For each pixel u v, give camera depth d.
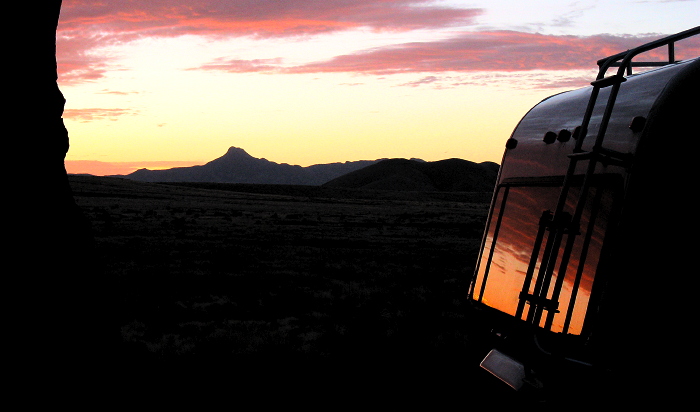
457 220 69.44
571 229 3.30
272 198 122.94
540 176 4.70
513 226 5.00
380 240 39.69
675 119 3.40
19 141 3.95
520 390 4.16
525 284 3.56
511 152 5.36
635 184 3.41
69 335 4.06
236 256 25.69
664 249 3.32
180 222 47.81
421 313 11.52
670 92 3.45
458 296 15.00
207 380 6.78
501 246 5.17
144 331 10.30
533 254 3.64
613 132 3.77
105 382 4.40
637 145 3.47
